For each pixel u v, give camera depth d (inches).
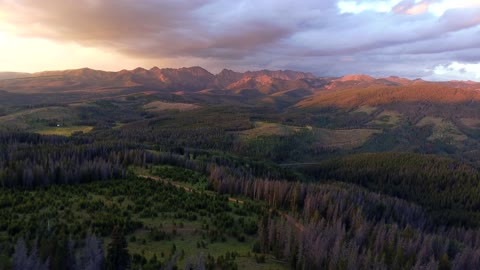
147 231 3004.4
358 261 2640.3
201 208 3722.9
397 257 2819.9
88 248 2186.3
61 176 4082.2
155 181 4473.4
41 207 3179.1
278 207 4274.1
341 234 3105.3
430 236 3627.0
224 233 3157.0
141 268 2226.9
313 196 4399.6
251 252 2844.5
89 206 3297.2
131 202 3636.8
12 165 4328.3
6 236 2474.2
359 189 6934.1
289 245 2711.6
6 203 3193.9
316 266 2596.0
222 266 2418.8
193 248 2792.8
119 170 4598.9
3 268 1838.1
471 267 3075.8
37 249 2123.5
